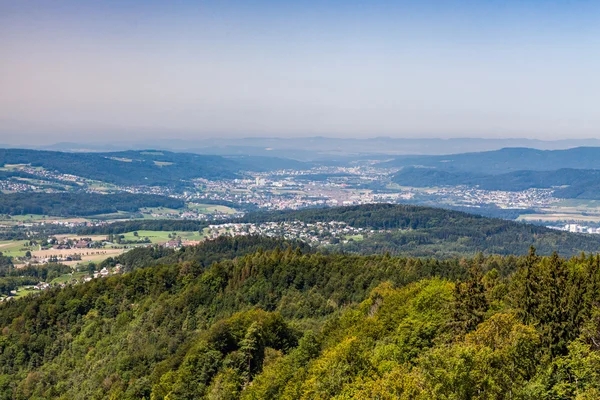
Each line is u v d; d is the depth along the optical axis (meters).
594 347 62.72
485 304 82.56
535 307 74.50
